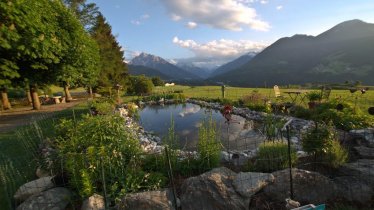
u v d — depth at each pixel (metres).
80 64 18.14
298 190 4.77
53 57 12.38
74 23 18.38
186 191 4.73
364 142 7.02
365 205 4.59
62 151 5.89
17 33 9.65
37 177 5.99
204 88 39.19
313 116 10.94
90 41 22.83
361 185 4.84
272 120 10.68
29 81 15.24
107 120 6.70
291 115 12.65
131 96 30.92
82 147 6.01
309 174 4.94
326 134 5.69
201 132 6.81
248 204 4.54
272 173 5.06
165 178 5.40
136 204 4.46
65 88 28.75
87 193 4.77
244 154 6.97
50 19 14.18
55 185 5.34
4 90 16.72
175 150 6.29
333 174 5.40
